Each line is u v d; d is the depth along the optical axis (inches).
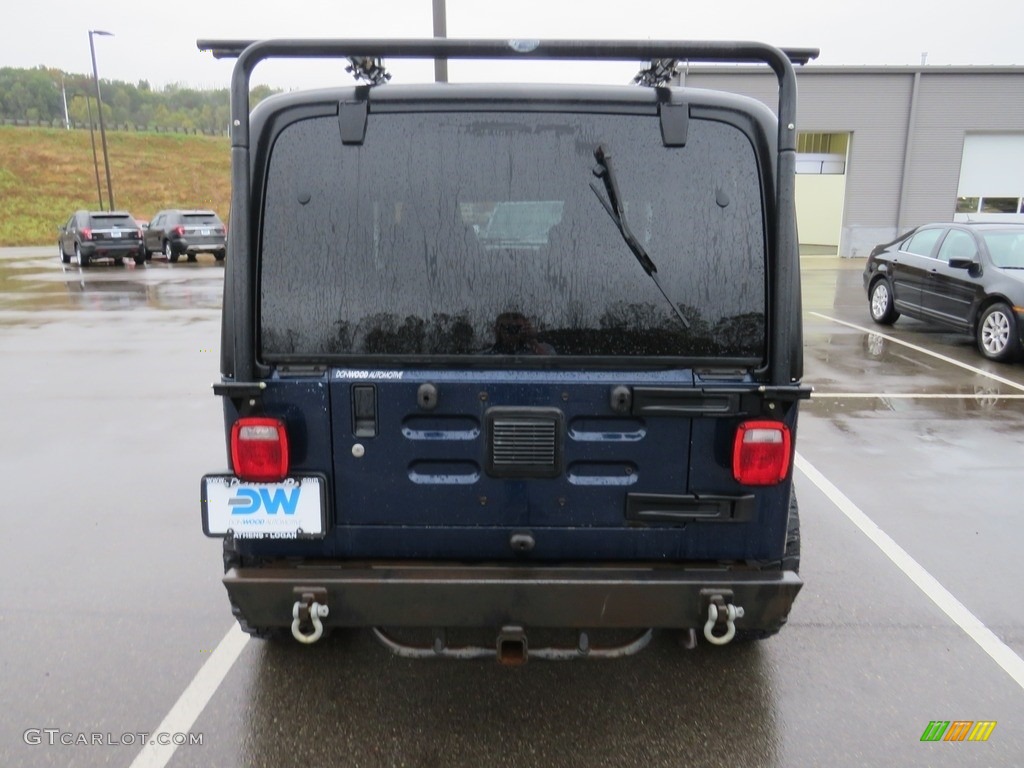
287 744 113.0
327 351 99.7
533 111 97.5
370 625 102.6
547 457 101.4
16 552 175.8
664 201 98.3
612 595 100.8
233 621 146.3
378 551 105.4
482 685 127.3
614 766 108.9
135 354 410.6
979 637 142.9
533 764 109.2
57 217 2217.0
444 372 100.2
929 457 246.4
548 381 99.8
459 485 102.9
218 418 288.7
